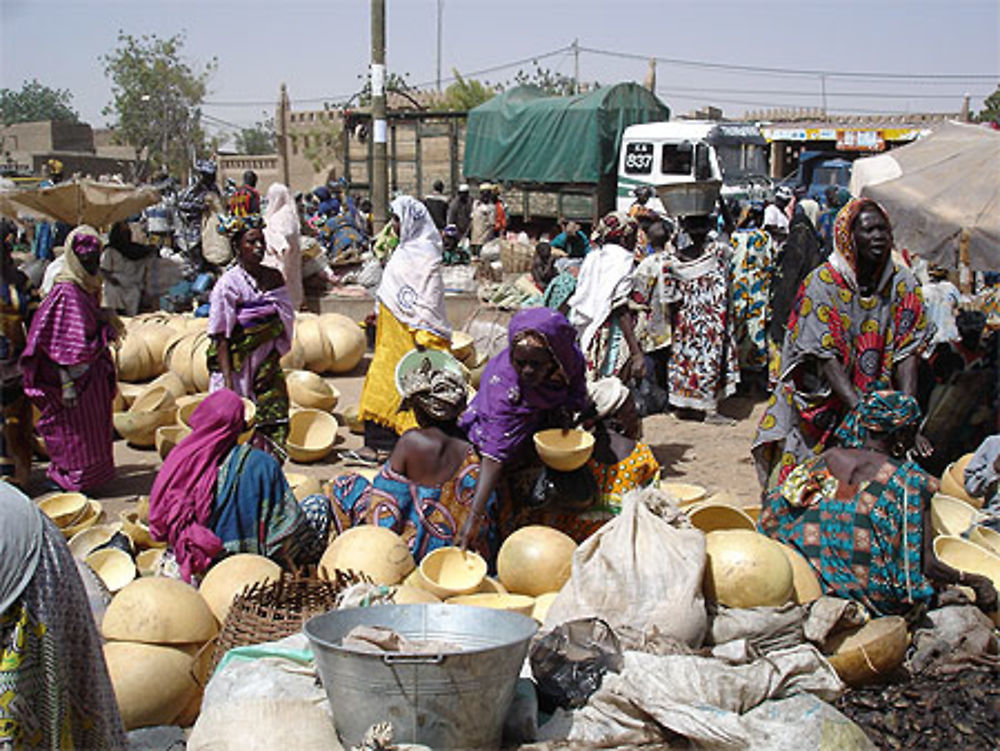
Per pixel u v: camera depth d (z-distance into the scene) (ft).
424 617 12.13
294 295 37.42
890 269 17.29
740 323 35.68
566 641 12.67
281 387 23.45
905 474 15.05
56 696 8.57
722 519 16.96
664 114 78.74
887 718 13.53
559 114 75.05
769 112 122.21
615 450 17.30
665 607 13.34
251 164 138.51
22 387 23.59
